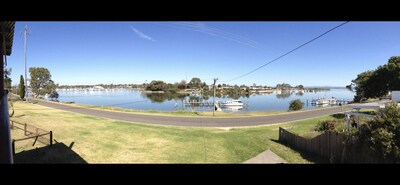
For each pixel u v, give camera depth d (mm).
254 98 110125
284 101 90875
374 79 43781
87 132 16719
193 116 32844
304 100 95500
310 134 16016
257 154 12367
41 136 13117
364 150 8727
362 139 8758
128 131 18094
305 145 13227
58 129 17109
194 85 159750
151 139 15570
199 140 15875
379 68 43375
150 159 11047
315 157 11500
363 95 48094
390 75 40656
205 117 32188
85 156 10930
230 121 28562
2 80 5191
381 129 7891
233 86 163000
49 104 43219
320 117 31250
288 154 12234
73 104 45750
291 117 32594
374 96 44062
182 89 154875
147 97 105562
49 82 69312
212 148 13664
